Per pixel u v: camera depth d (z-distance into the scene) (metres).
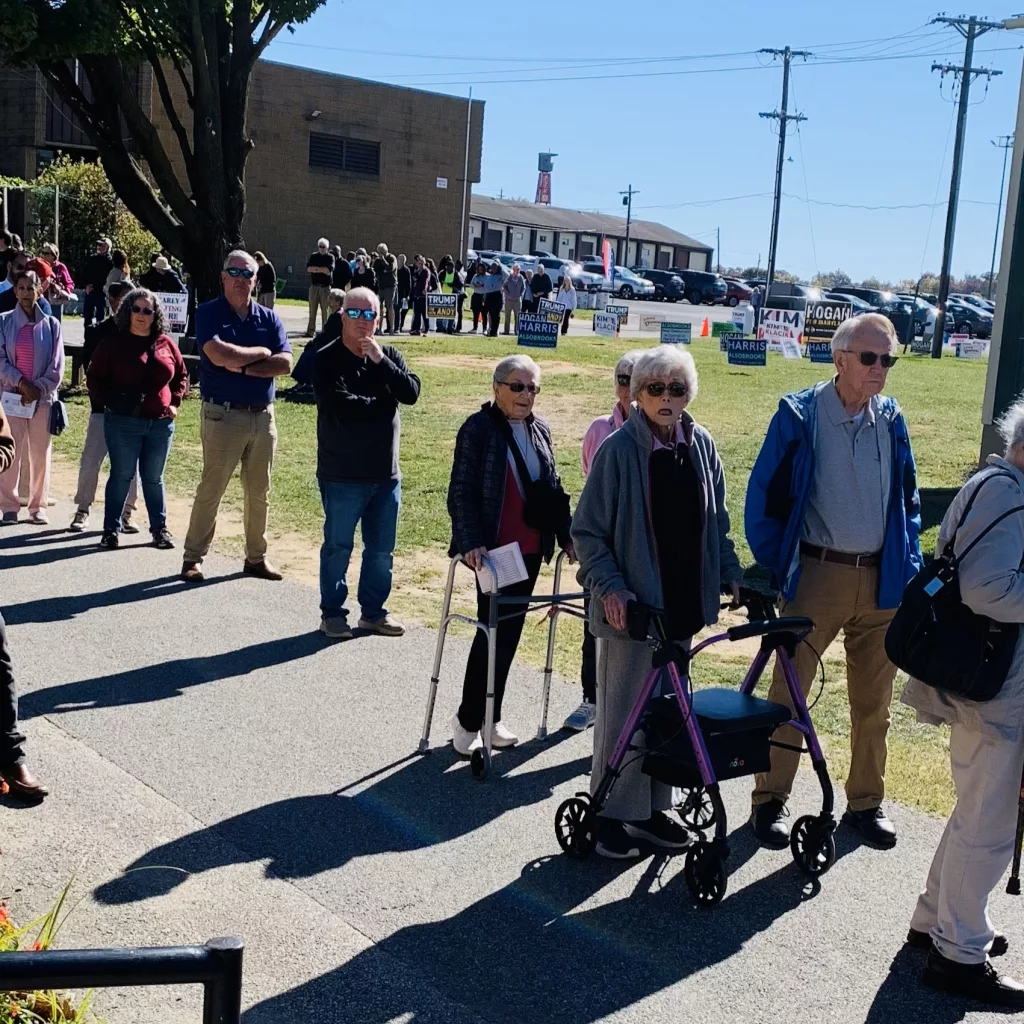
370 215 46.44
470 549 5.41
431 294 28.00
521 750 5.76
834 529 4.77
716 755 4.30
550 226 87.25
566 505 5.74
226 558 9.20
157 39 16.80
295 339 24.14
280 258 44.66
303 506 11.11
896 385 23.39
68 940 3.90
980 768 3.79
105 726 5.76
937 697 3.91
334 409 7.01
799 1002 3.78
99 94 17.09
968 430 16.78
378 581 7.38
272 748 5.61
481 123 48.62
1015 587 3.62
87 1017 3.40
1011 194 10.00
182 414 15.56
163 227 17.56
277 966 3.85
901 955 4.07
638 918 4.25
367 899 4.30
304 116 44.09
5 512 9.93
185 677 6.49
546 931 4.14
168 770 5.30
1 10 14.22
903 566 4.77
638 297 62.38
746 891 4.48
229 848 4.62
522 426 5.71
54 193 30.31
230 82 17.52
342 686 6.47
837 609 4.84
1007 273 9.98
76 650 6.84
